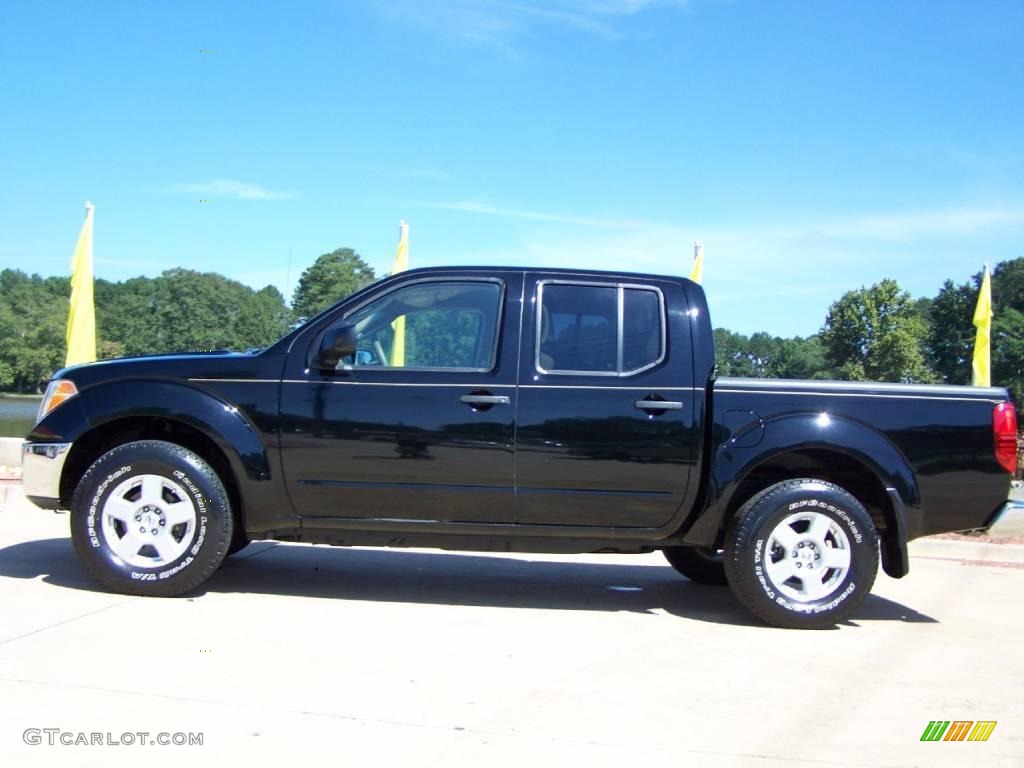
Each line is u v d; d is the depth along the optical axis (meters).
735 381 5.40
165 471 5.29
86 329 17.33
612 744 3.56
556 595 6.14
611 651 4.81
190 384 5.38
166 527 5.35
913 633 5.42
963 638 5.33
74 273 17.31
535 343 5.41
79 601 5.25
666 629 5.31
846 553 5.32
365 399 5.33
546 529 5.40
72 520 5.35
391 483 5.32
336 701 3.89
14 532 7.48
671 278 5.61
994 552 8.20
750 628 5.39
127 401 5.33
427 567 6.91
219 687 3.99
